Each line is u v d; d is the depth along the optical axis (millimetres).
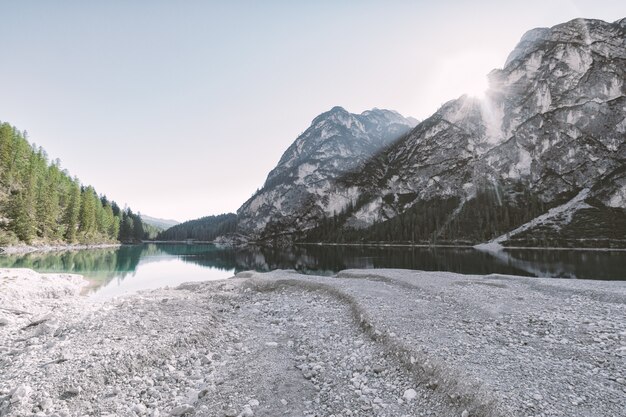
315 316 20844
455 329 16031
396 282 30734
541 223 144250
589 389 9820
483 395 9391
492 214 159625
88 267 59844
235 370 12812
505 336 15250
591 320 17703
